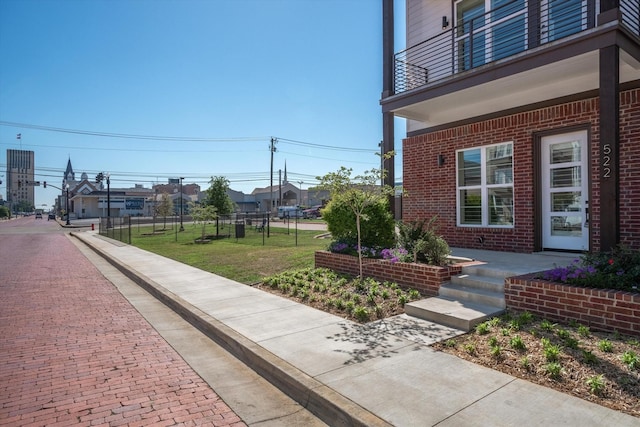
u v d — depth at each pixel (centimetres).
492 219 1003
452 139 1076
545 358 417
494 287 631
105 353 532
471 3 1059
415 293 684
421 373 408
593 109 802
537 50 727
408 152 1198
